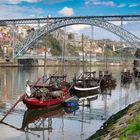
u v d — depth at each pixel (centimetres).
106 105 5188
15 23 15988
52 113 4403
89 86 6975
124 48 19088
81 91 6638
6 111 4522
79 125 3572
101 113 4372
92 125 3569
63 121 3816
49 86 5447
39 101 4616
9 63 18012
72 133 3198
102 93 7131
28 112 4431
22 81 9812
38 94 4900
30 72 14425
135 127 1503
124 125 1925
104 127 2700
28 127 3509
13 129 3416
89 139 2444
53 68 18712
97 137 2189
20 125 3612
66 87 6303
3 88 7825
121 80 10656
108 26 13262
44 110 4612
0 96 6281
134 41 12850
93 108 4844
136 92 7512
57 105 4784
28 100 4572
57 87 5688
